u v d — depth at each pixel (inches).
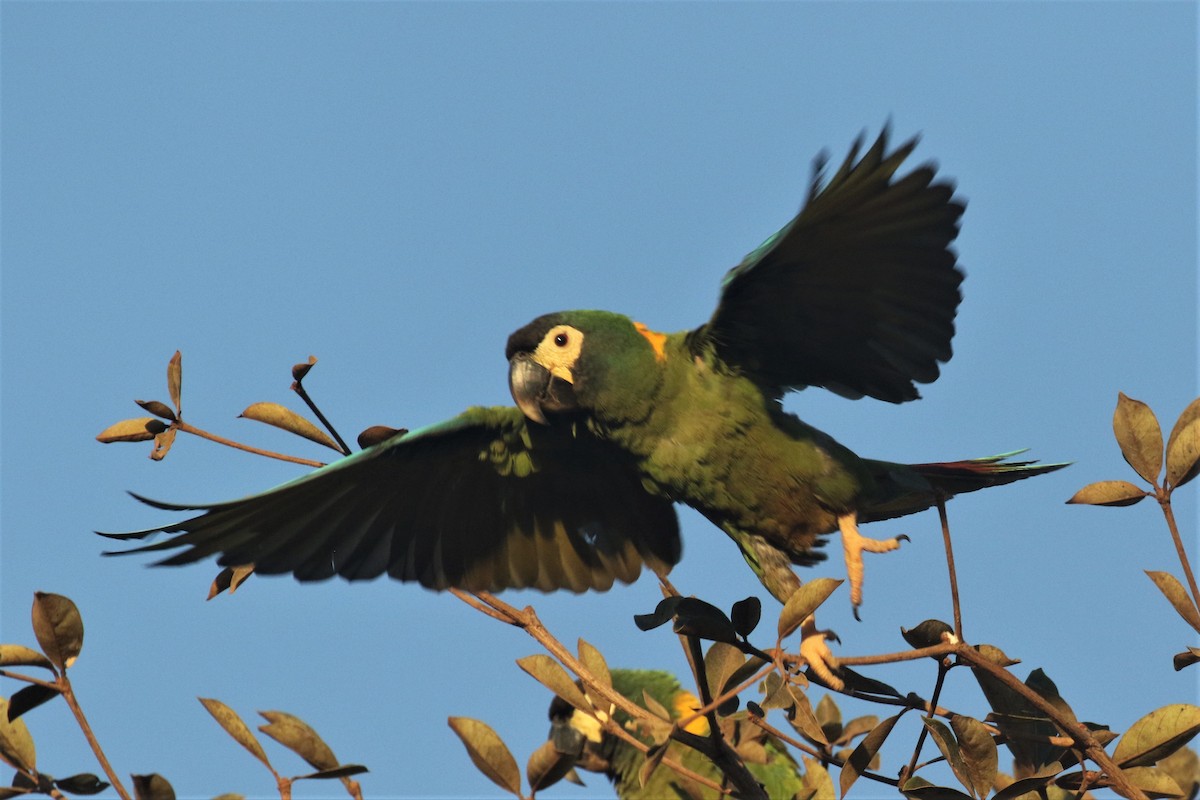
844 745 372.5
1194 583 288.8
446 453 381.1
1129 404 300.0
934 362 355.3
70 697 266.7
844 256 331.9
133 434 341.1
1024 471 387.2
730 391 364.2
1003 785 326.6
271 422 352.5
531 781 256.1
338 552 382.6
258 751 273.4
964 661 282.0
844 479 363.3
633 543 413.7
